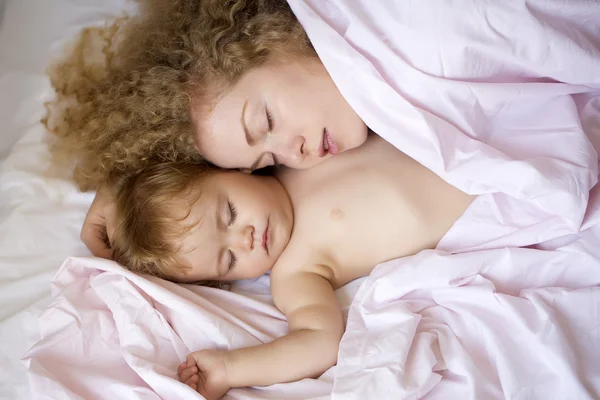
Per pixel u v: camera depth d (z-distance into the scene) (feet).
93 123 4.49
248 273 4.24
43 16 5.16
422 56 3.67
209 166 4.35
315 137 4.08
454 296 3.76
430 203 4.05
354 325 3.80
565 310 3.54
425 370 3.46
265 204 4.20
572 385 3.30
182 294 4.12
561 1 3.51
